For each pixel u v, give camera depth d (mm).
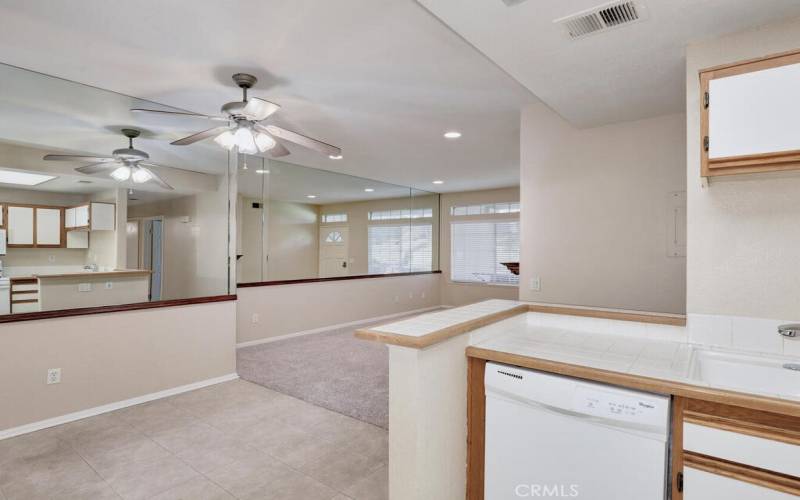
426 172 5973
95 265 2939
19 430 2629
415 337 1448
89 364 2928
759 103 1520
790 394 1600
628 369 1420
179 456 2393
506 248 7516
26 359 2664
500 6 1486
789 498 1112
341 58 2402
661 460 1252
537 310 2277
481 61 2432
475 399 1710
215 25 2049
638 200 2721
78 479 2148
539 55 1851
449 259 8258
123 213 3090
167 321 3350
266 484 2119
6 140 2572
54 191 2752
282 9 1907
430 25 2045
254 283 5070
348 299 6387
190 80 2707
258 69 2541
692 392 1234
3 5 1871
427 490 1513
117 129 3074
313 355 4594
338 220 6195
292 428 2775
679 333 1882
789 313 1681
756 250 1738
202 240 3602
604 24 1618
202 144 3605
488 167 5543
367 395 3383
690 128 1816
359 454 2432
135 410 3051
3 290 2553
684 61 1916
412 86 2791
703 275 1832
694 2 1482
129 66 2504
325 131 3861
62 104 2807
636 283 2727
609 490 1334
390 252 7238
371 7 1891
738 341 1755
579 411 1370
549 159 3062
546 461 1456
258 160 5125
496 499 1577
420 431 1472
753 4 1502
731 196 1782
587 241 2902
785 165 1488
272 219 5320
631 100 2381
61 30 2098
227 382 3705
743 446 1176
